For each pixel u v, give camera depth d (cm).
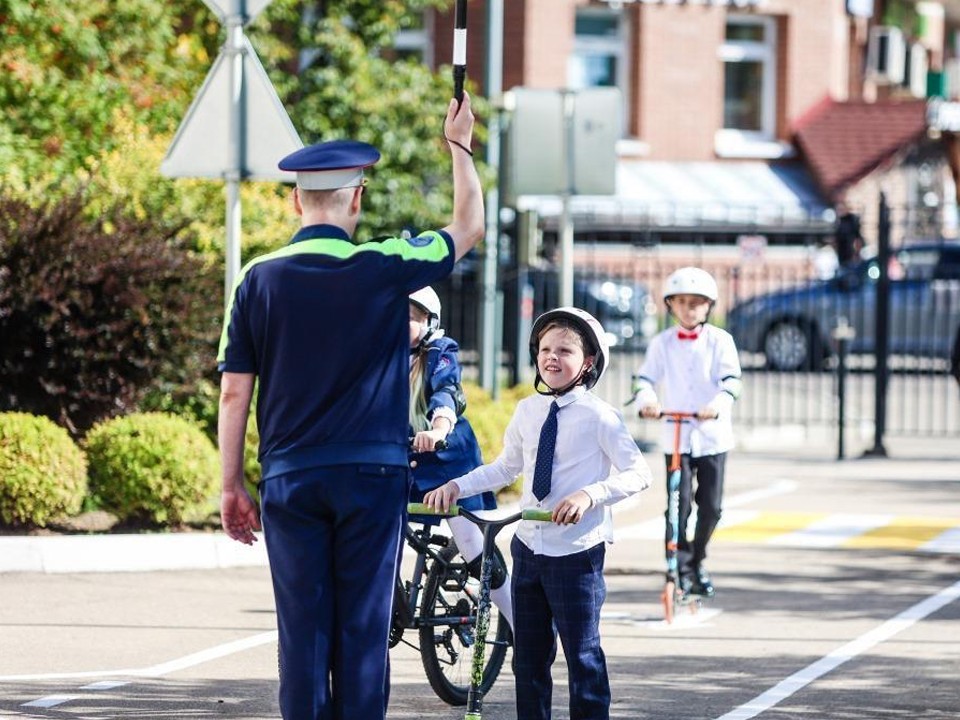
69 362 1747
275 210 2177
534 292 3472
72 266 1730
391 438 773
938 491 2172
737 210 4647
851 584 1529
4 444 1566
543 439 908
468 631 1084
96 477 1636
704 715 1043
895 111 4928
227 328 782
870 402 3447
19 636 1245
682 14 4747
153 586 1453
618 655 1227
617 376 3262
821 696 1098
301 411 766
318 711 764
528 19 4512
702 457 1373
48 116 2173
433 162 2816
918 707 1069
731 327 3881
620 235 4566
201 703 1053
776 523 1889
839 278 3375
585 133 2161
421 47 4431
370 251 772
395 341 777
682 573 1380
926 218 5081
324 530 771
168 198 2112
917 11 5766
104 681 1110
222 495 788
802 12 4906
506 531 1773
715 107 4791
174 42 2473
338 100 2762
